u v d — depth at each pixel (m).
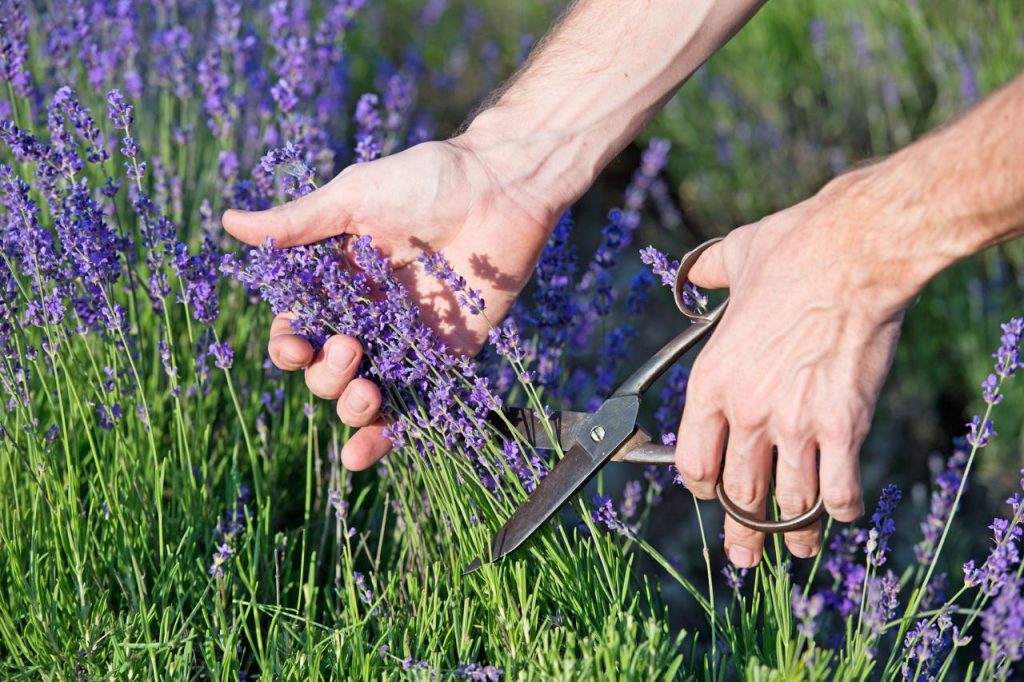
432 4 6.39
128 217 3.31
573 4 2.74
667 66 2.59
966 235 1.80
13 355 2.43
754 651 2.30
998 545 2.15
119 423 2.59
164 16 4.00
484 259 2.60
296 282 2.36
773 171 5.55
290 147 2.51
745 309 1.97
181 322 3.18
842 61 5.59
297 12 4.42
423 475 2.43
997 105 1.77
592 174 2.64
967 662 3.32
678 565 3.73
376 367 2.36
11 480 2.51
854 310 1.89
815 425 1.94
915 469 4.32
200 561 2.50
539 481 2.36
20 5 3.15
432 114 6.27
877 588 2.14
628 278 5.37
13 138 2.46
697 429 2.04
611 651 2.04
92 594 2.50
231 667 2.35
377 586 2.68
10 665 2.32
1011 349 2.17
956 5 5.29
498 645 2.36
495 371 2.89
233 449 2.90
